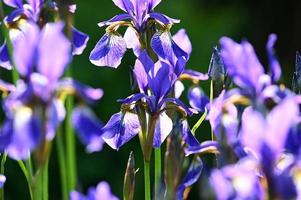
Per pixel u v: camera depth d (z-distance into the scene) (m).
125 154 1.76
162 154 1.32
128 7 0.98
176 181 0.86
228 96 0.82
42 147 0.78
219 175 0.75
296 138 0.78
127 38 1.00
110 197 0.77
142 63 0.94
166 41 0.98
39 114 0.77
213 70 0.93
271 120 0.77
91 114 0.79
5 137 0.77
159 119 0.94
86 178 1.75
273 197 0.77
